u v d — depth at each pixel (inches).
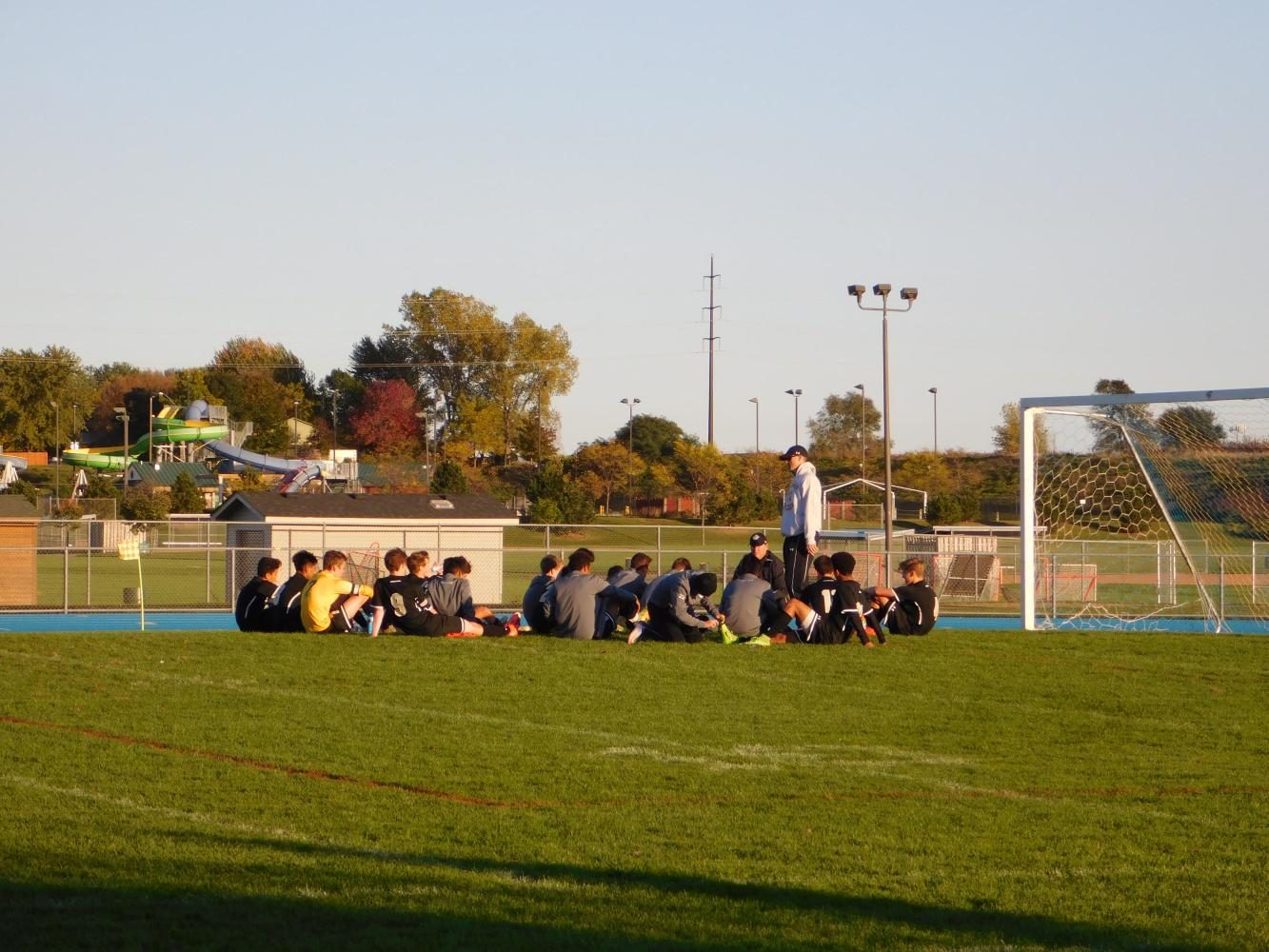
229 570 2573.8
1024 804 746.8
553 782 783.1
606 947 486.9
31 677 1098.1
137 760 812.6
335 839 642.8
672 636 1353.3
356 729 922.7
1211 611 2053.4
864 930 517.0
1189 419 1957.4
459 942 488.7
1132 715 1055.6
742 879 588.1
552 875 587.8
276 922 507.2
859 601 1385.3
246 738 885.2
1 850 600.4
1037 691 1152.8
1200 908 555.5
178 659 1195.9
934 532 3567.9
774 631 1375.5
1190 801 764.6
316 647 1264.8
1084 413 1916.8
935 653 1339.8
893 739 940.6
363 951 476.7
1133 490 2613.2
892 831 680.4
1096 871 611.8
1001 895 571.8
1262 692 1174.3
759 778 806.5
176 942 481.1
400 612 1352.1
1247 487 1969.7
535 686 1105.4
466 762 831.1
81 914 510.9
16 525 2518.5
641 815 706.8
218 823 667.4
